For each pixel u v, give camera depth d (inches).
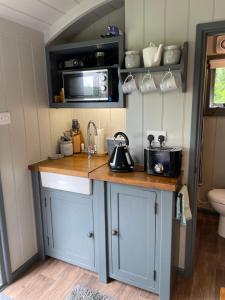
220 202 99.1
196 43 64.7
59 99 89.4
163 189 62.1
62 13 78.7
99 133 93.4
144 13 69.9
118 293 73.4
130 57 67.4
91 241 78.0
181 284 77.3
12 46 73.4
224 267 85.4
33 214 86.6
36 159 85.7
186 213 67.4
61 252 85.4
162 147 70.9
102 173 71.2
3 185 73.9
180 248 79.2
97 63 79.8
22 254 82.9
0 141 71.7
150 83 68.7
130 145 79.0
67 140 95.7
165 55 63.9
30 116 81.9
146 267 70.9
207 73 116.1
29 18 74.8
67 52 86.1
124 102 76.2
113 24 87.4
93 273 82.3
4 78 71.5
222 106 118.3
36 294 73.5
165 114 72.4
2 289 75.7
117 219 72.0
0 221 74.0
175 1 65.7
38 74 84.0
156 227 66.9
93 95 78.4
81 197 76.2
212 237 105.6
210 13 62.7
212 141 122.3
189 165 71.9
